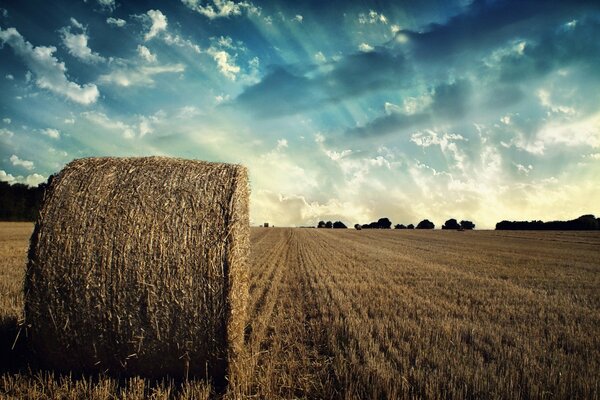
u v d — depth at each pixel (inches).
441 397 200.1
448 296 442.0
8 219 2176.4
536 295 454.3
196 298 223.1
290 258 804.6
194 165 252.5
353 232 2162.9
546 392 196.4
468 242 1401.3
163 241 226.8
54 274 225.3
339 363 239.1
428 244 1286.9
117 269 223.9
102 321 223.3
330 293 451.8
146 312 222.7
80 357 228.8
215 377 231.0
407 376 219.1
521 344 275.1
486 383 205.5
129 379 229.6
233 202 234.8
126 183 240.8
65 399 199.6
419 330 301.9
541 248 1160.2
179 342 223.8
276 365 244.5
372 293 452.4
